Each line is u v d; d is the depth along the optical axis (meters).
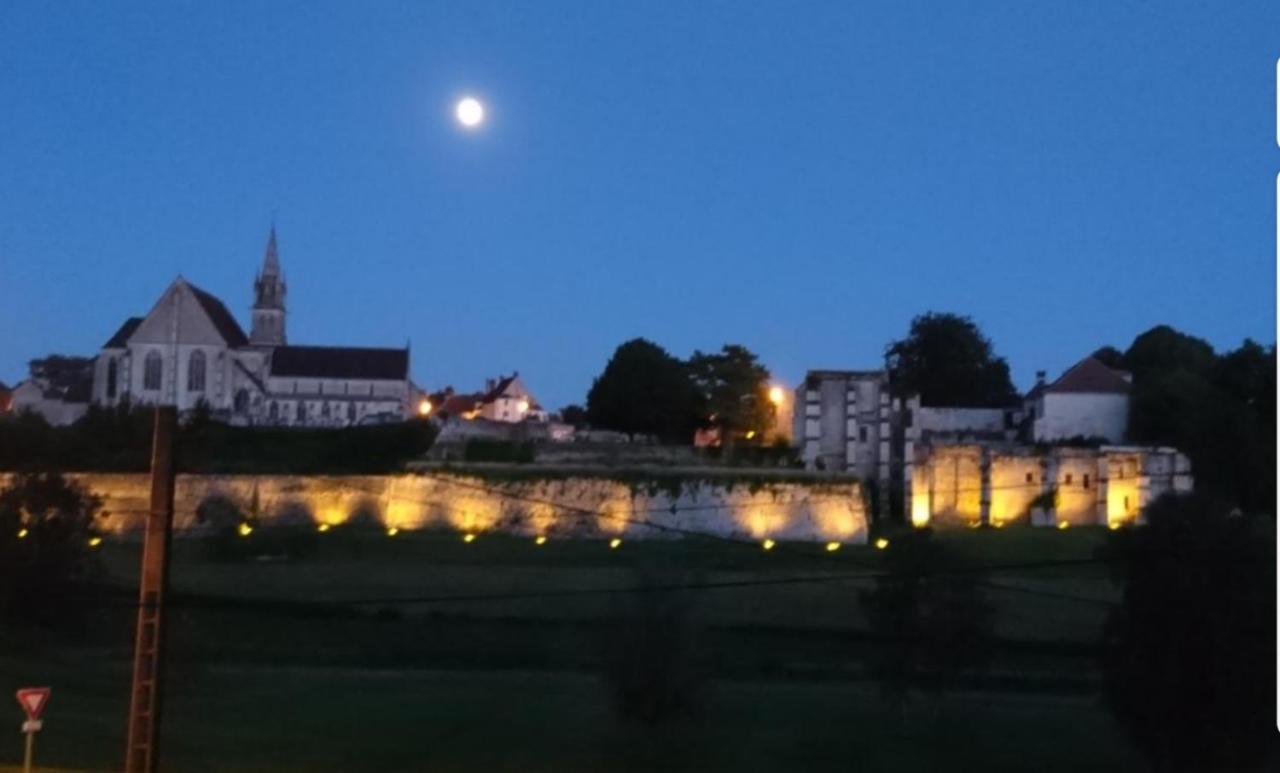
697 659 43.69
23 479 60.34
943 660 46.06
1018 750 42.06
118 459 100.69
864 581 66.62
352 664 55.41
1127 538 37.97
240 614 61.78
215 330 157.00
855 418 117.12
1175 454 105.81
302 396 157.62
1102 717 45.09
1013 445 110.94
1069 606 59.78
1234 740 36.81
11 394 162.00
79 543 57.62
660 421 130.88
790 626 58.22
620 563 75.69
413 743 41.69
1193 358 137.88
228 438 119.75
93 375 160.38
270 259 179.38
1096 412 119.56
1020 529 100.38
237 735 41.59
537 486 95.88
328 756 40.06
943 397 150.25
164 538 27.06
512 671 53.78
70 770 35.44
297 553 80.75
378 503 95.88
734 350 132.25
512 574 72.56
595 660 54.50
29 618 54.16
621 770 39.75
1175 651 36.81
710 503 95.69
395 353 161.75
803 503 95.31
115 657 53.69
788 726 44.44
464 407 175.50
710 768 39.88
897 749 41.47
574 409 163.12
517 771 39.03
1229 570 36.88
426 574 73.06
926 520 106.94
